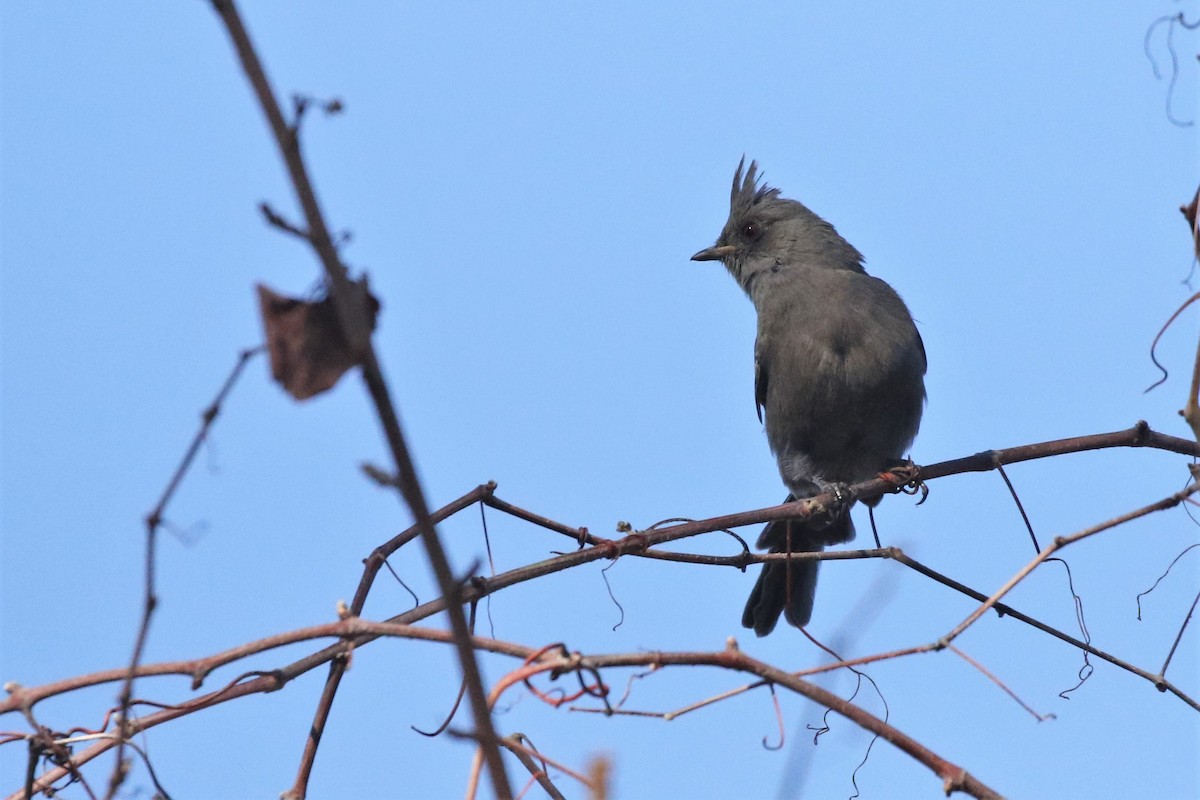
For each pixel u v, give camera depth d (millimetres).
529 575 9062
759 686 6762
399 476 4809
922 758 6441
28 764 7172
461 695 8117
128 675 6301
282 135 4500
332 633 6988
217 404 5625
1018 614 9508
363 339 4555
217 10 4488
